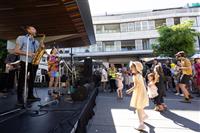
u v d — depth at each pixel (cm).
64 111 379
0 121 300
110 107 716
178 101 799
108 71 1344
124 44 3058
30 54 427
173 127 463
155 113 603
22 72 436
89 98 561
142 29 3002
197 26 2873
